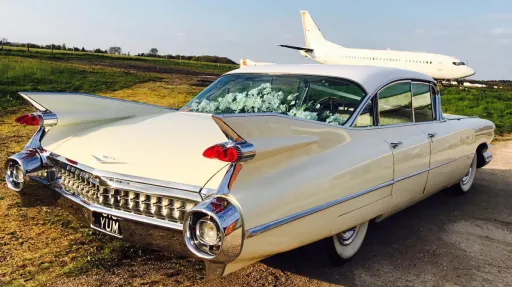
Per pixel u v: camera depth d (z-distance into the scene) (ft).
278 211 8.07
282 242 8.37
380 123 11.97
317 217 9.05
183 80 81.20
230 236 7.22
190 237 7.55
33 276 9.91
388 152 11.29
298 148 8.95
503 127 42.52
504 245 13.56
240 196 7.55
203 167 8.47
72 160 9.77
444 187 15.85
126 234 8.82
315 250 11.43
